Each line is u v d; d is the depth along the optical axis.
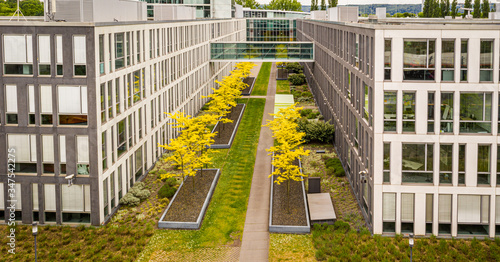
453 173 28.16
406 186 28.45
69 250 27.75
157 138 44.38
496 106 27.45
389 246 27.20
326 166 42.69
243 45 73.38
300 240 29.28
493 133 27.62
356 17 52.94
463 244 27.42
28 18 39.22
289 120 42.41
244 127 57.41
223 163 44.06
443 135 27.89
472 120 27.75
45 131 30.12
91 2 32.03
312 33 77.12
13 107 30.19
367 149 31.39
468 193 28.22
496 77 27.27
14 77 29.75
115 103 33.31
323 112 60.34
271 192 35.41
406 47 27.56
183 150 34.03
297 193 36.56
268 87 86.00
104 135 31.56
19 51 29.61
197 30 63.62
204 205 33.53
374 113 28.06
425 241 27.89
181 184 37.69
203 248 28.30
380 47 27.58
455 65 27.34
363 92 32.84
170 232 30.33
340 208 33.72
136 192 35.25
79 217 31.05
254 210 33.72
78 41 29.23
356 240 28.39
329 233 29.48
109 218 32.09
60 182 30.56
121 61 34.88
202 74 67.75
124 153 35.28
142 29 39.34
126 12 38.34
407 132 28.09
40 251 27.55
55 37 29.28
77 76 29.52
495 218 28.48
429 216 28.72
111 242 28.92
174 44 50.91
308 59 73.31
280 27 123.06
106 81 31.39
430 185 28.33
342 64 42.72
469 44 27.11
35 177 30.66
